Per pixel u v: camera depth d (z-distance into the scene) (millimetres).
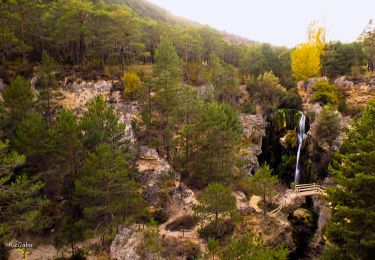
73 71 49094
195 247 29516
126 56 57938
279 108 60906
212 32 76438
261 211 37500
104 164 27734
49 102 40000
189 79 59438
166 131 38969
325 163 46344
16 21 45438
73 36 48188
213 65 62250
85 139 31312
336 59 59688
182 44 62594
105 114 32125
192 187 40594
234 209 31078
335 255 22719
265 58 76688
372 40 60000
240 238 25438
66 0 50344
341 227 21625
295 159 51438
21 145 28469
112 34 49438
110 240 30109
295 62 64625
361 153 21297
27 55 49125
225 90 61938
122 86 48844
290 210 38000
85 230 27844
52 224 30344
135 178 37344
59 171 30469
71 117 30453
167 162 40875
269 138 56406
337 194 22969
